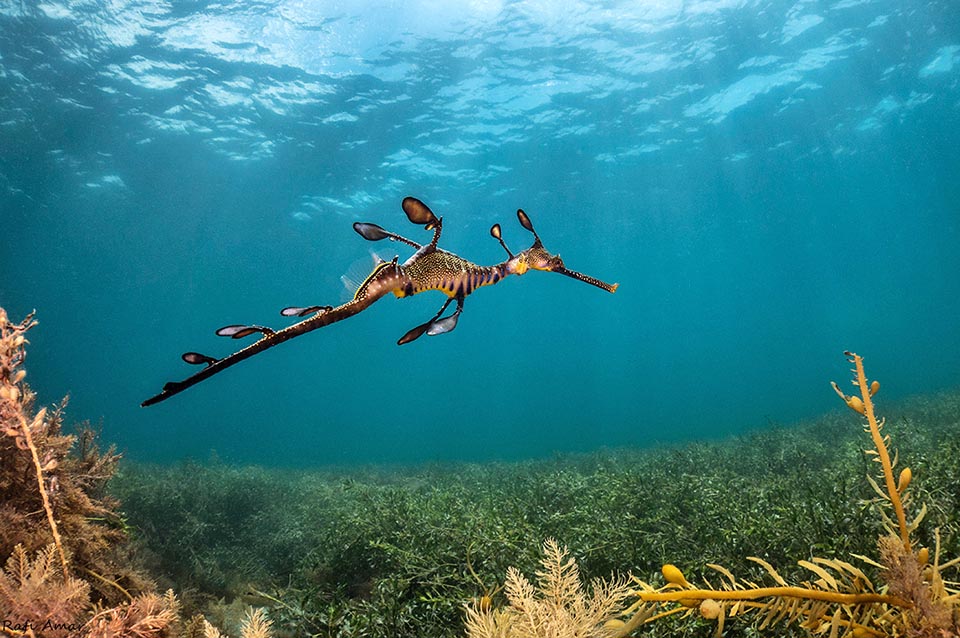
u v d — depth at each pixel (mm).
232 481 10344
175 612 2387
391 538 6246
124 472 10008
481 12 22922
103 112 28609
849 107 35688
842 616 1029
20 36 22828
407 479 14773
